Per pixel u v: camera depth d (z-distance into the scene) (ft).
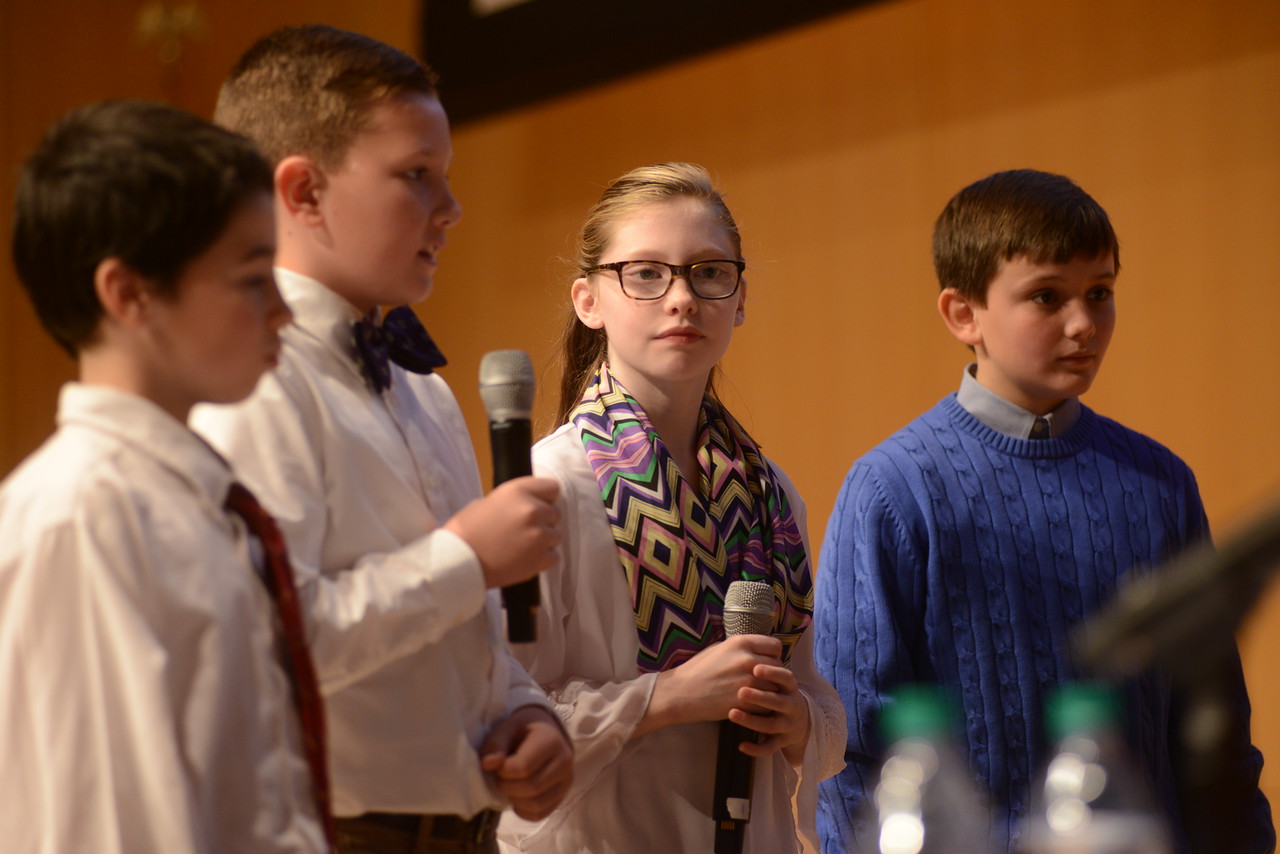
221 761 8.72
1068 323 17.30
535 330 48.55
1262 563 7.07
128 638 8.41
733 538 15.98
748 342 42.04
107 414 9.06
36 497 8.74
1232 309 31.19
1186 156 32.04
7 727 8.36
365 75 12.20
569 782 12.05
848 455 39.68
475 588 11.19
